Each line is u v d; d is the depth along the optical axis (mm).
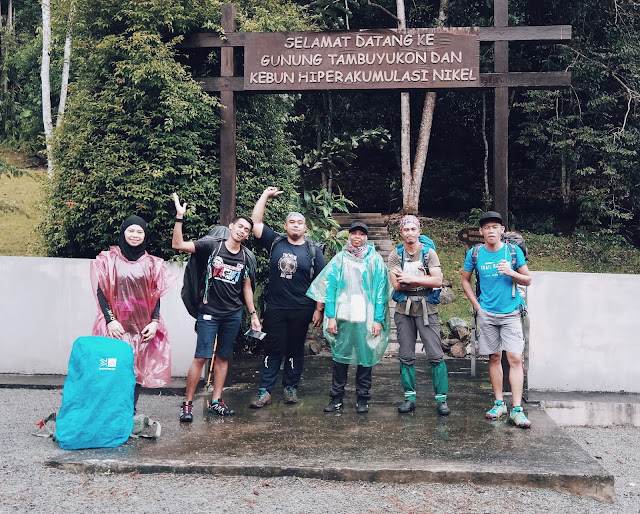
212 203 7027
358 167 18203
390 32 6527
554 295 6223
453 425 5094
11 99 18531
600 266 13102
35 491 3879
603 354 6191
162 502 3762
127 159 6973
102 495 3850
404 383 5523
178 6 6703
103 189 6992
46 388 6477
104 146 6992
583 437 5504
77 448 4520
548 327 6227
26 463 4293
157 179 6852
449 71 6504
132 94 6914
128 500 3781
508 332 5176
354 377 7188
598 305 6188
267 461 4219
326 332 5441
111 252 4961
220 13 6992
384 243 12953
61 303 6859
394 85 6531
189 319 6719
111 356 4656
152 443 4625
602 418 5844
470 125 17266
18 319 6906
